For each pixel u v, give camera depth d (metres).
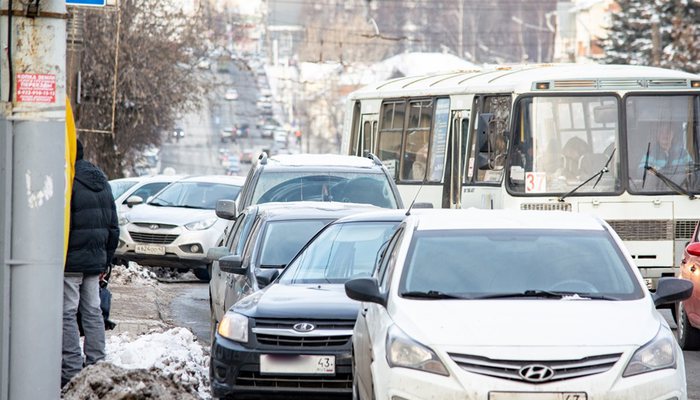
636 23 158.00
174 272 70.69
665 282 24.06
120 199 74.31
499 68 55.94
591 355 20.58
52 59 21.33
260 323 27.58
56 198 21.44
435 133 55.34
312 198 44.19
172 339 35.72
